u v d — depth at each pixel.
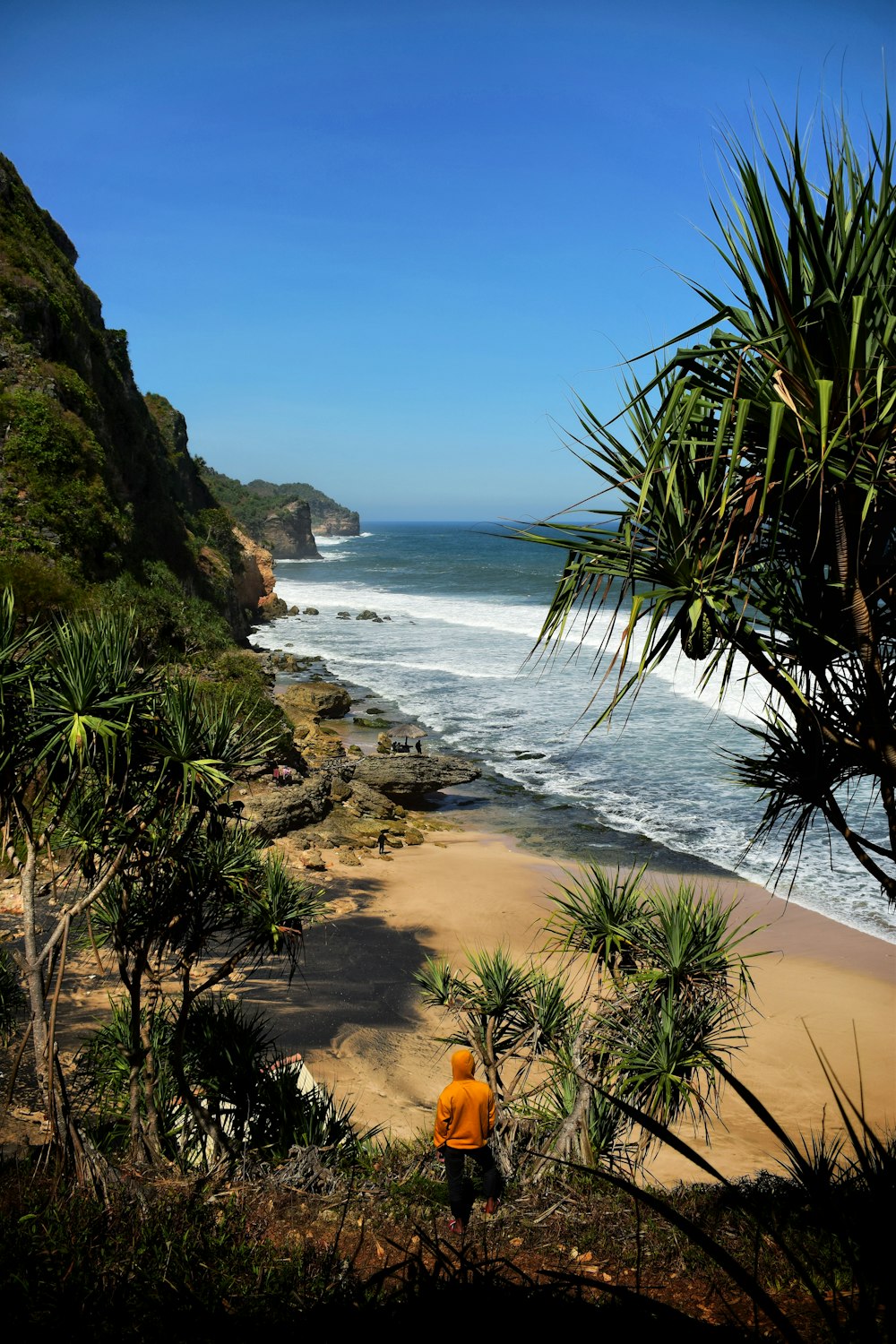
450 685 47.84
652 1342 1.53
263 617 78.00
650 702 41.78
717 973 6.98
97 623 5.66
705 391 4.23
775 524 3.93
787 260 4.26
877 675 4.40
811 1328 3.43
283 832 23.78
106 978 12.62
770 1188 5.47
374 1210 5.83
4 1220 4.43
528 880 21.66
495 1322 2.67
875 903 20.09
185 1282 3.88
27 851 5.34
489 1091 6.11
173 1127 6.78
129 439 50.00
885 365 3.99
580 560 4.56
